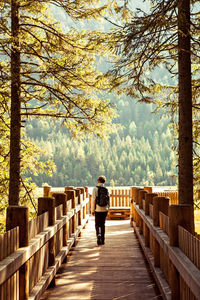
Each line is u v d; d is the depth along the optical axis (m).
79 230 8.92
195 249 2.84
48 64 9.52
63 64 9.83
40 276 4.25
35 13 10.02
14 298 3.06
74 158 155.88
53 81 10.13
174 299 3.56
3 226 9.66
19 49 8.84
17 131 9.39
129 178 157.38
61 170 151.50
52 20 10.48
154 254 5.12
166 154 171.75
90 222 13.49
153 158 165.75
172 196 14.23
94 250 7.81
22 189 10.48
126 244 8.58
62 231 6.39
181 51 6.62
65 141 165.12
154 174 157.38
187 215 3.64
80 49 9.64
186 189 6.51
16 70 8.89
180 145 6.62
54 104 10.09
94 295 4.64
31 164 10.49
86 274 5.72
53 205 4.95
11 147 9.37
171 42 6.96
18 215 3.28
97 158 157.88
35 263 3.95
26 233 3.29
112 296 4.60
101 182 8.71
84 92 9.94
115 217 15.22
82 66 9.89
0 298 2.60
